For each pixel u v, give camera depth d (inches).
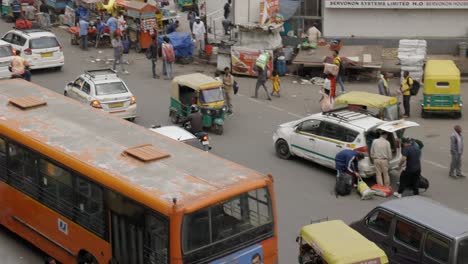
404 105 988.6
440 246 494.3
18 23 1515.7
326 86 976.3
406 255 517.7
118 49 1203.9
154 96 1081.4
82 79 940.6
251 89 1139.9
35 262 573.0
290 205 693.9
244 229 466.0
